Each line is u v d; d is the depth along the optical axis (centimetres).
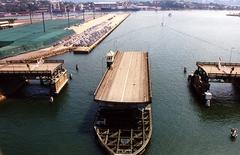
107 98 6103
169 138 5950
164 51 14262
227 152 5528
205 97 7419
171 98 7988
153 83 9244
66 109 7431
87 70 10844
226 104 7562
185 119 6775
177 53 13750
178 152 5491
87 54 13538
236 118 6850
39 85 9156
